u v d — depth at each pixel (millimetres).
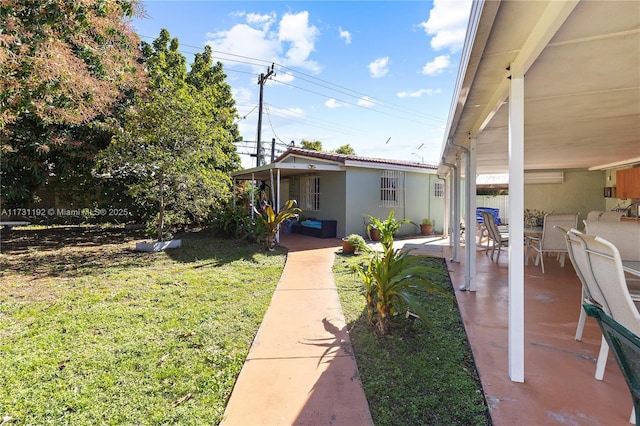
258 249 8500
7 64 4102
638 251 3455
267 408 2193
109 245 9047
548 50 2223
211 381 2514
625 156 7578
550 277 5414
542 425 1944
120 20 6180
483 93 3016
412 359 2785
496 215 11414
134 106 8430
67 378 2541
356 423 2041
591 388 2299
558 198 11008
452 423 2029
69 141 9250
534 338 3100
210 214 10281
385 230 5523
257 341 3176
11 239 10070
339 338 3240
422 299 4383
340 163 10570
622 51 2230
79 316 3789
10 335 3307
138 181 9344
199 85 14523
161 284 5176
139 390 2402
